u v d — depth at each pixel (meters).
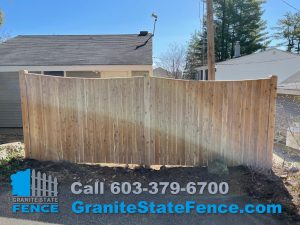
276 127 7.57
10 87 10.20
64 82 5.29
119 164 5.38
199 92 5.09
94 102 5.27
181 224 3.46
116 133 5.29
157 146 5.24
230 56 34.09
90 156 5.39
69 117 5.35
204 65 30.91
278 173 5.02
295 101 7.38
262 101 5.05
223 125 5.12
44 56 10.44
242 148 5.15
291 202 3.93
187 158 5.23
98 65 9.53
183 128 5.18
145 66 9.52
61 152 5.43
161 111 5.17
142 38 12.52
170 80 5.09
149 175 4.86
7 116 10.33
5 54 10.80
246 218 3.58
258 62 24.06
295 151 6.59
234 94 5.06
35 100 5.39
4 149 6.61
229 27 34.12
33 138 5.47
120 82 5.19
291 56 23.27
